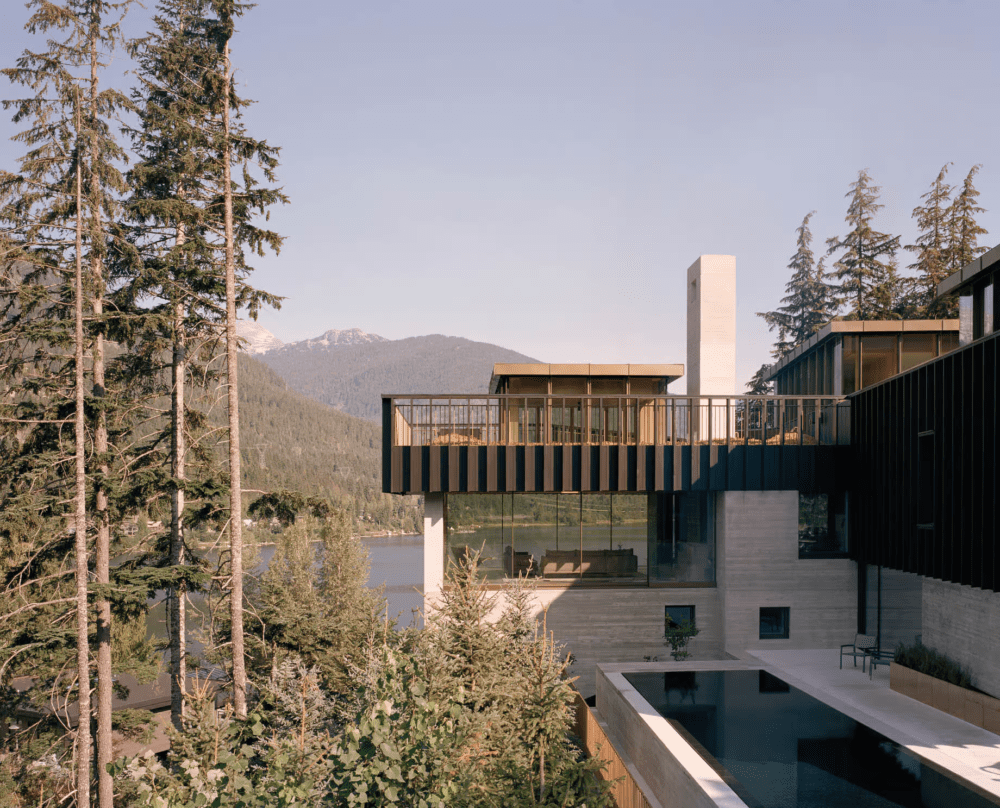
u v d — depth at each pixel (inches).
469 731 405.4
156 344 780.0
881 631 743.7
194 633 864.3
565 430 842.2
